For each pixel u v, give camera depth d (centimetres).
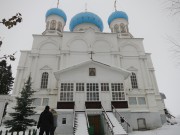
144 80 2916
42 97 2628
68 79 2159
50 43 3172
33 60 2962
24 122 1798
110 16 4044
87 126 1594
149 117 2583
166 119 2816
